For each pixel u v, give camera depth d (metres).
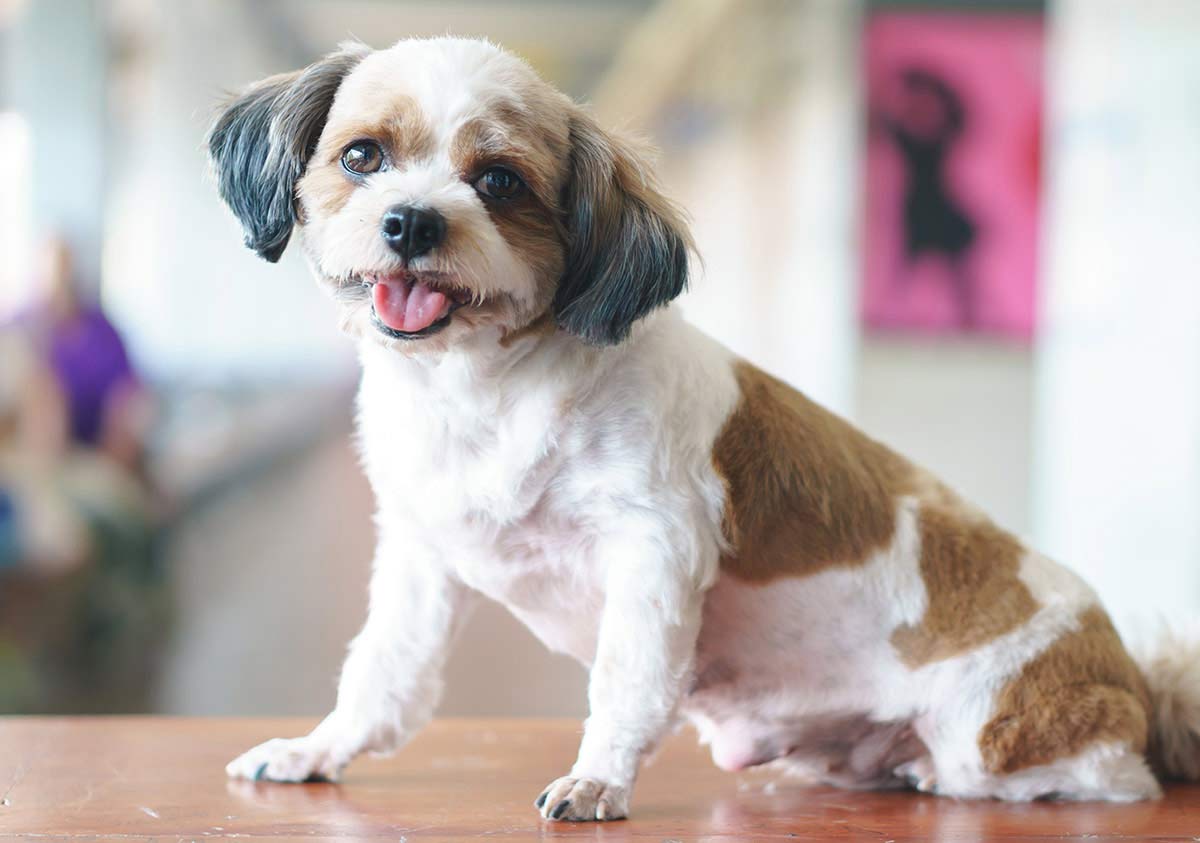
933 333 8.27
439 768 2.17
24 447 6.71
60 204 9.37
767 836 1.73
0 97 9.37
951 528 2.09
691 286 1.97
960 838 1.74
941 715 2.02
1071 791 2.02
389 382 1.89
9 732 2.41
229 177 2.03
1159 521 4.63
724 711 2.12
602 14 12.28
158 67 12.60
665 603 1.80
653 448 1.81
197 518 9.88
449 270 1.70
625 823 1.77
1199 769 2.19
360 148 1.84
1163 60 4.65
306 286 16.16
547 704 5.06
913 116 8.23
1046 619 2.04
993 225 8.20
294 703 5.16
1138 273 4.73
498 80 1.85
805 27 9.48
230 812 1.80
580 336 1.81
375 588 2.05
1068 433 5.07
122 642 6.17
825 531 1.97
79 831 1.69
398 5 12.75
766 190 11.24
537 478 1.82
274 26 13.18
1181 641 2.24
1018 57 8.17
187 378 13.89
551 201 1.84
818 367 8.88
